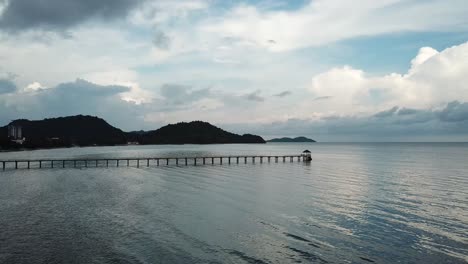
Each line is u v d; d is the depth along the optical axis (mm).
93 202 30891
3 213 26406
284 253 18594
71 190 37750
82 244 19531
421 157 105875
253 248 19266
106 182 44969
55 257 17625
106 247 19094
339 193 36562
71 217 25328
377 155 121250
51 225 23156
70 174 54875
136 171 60406
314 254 18500
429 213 27172
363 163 81125
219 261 17406
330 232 22234
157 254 18188
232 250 18922
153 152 150125
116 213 26688
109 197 33531
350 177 51562
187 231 22172
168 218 25375
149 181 46344
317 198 33562
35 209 27812
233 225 23688
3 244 19438
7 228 22406
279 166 72750
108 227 22844
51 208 28219
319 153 141125
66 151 162250
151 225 23453
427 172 58656
